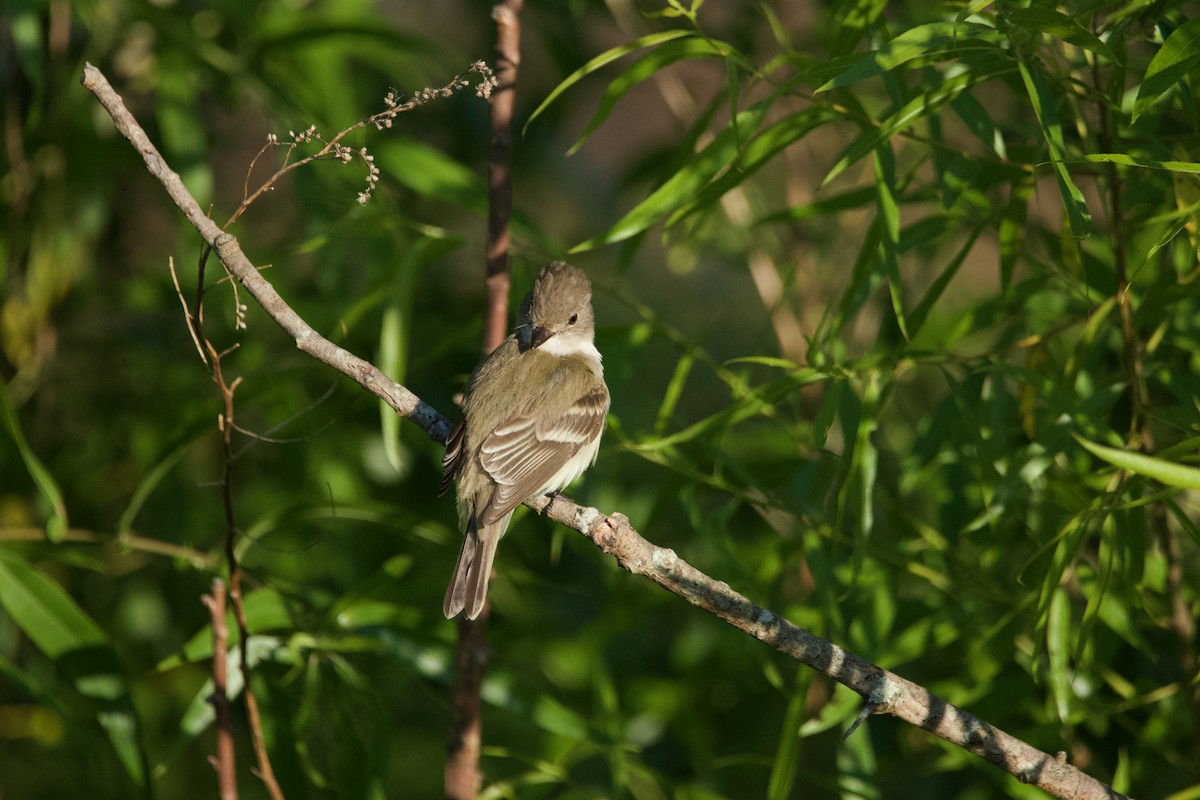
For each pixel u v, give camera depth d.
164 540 11.53
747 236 13.41
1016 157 8.88
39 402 12.13
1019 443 9.55
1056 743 9.18
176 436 9.44
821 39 11.70
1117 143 8.09
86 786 11.98
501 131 9.03
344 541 11.26
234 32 11.62
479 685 8.85
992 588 9.44
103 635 9.05
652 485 12.69
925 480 10.22
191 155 10.74
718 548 9.23
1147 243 8.72
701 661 11.41
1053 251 9.62
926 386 12.93
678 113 13.66
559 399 9.31
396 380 8.80
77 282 11.90
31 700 11.68
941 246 11.83
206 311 11.46
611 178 17.66
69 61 11.93
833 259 13.88
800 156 14.16
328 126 10.55
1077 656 7.70
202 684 12.27
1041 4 7.25
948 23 7.05
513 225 10.20
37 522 11.41
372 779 8.94
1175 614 8.73
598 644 10.66
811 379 8.28
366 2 11.62
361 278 12.47
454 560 11.02
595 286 10.10
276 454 11.85
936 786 11.02
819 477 9.31
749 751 11.14
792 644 6.79
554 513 7.54
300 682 10.37
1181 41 6.66
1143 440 8.37
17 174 11.25
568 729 9.21
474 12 13.88
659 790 10.62
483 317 10.29
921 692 6.72
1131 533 8.09
